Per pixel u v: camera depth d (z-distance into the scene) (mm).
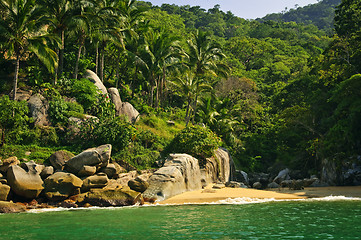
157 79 44625
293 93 49344
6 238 9273
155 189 19578
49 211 14734
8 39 25969
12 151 21859
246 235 9570
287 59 91250
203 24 156875
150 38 40750
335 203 17375
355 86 31875
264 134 49875
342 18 44594
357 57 38969
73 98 28438
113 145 25203
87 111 28703
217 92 55406
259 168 46375
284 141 42406
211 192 22250
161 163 26156
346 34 43125
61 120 25734
